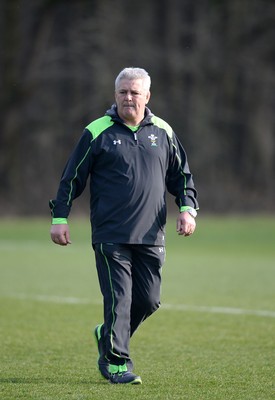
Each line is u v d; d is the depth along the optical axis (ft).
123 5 484.33
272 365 81.35
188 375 76.23
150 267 73.51
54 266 188.55
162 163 73.46
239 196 487.61
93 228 73.31
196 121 500.33
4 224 353.51
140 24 489.67
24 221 385.50
